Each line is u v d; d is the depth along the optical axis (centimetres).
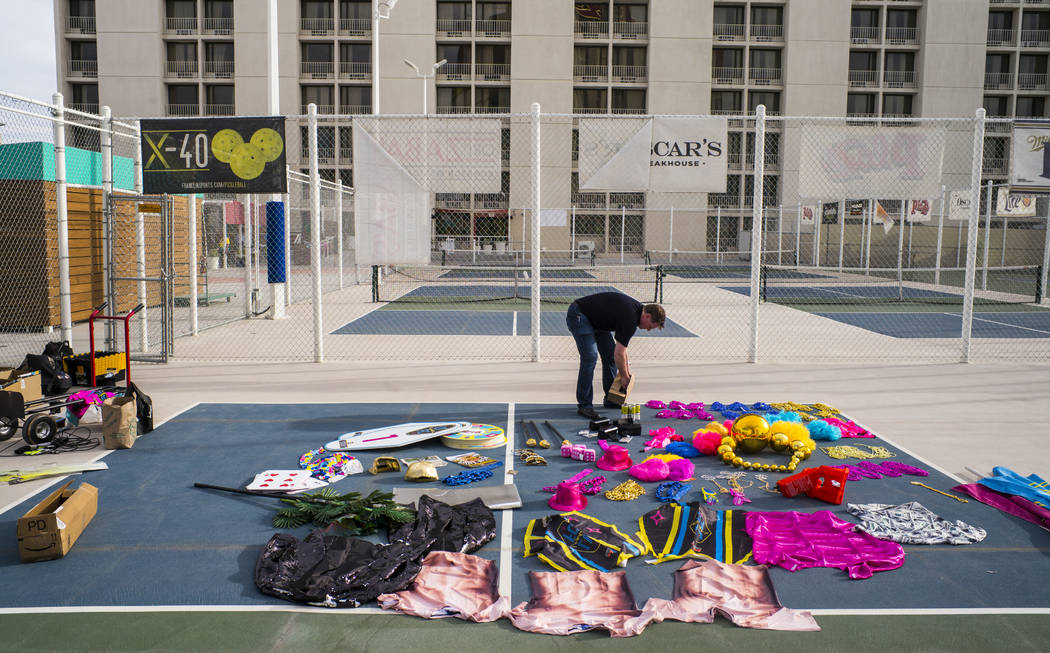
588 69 5775
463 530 479
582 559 448
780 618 383
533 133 1036
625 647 358
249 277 1639
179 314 1717
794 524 500
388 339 1334
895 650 357
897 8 5812
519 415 789
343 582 408
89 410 724
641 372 1016
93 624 374
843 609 395
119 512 518
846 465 630
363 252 1040
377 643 360
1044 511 516
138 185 1146
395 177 1031
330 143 5691
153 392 884
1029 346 1301
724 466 632
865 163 1045
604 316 763
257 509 527
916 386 938
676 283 2998
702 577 425
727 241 5722
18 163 1385
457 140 1027
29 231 1393
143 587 412
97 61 5494
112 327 1071
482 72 5778
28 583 416
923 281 3238
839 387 930
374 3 2683
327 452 651
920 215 3212
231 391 892
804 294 2495
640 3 5778
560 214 4200
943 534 485
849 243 4522
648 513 512
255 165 1010
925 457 656
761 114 1032
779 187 5784
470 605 395
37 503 533
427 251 1045
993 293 2514
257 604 396
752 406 818
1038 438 715
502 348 1230
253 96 5491
